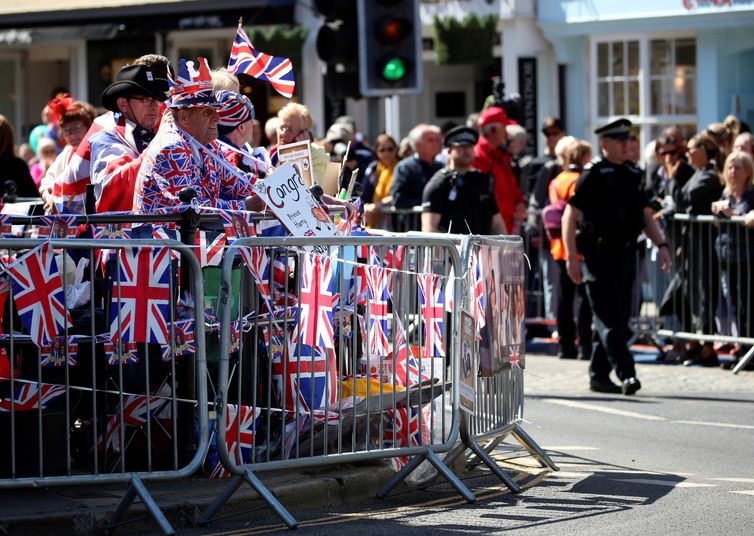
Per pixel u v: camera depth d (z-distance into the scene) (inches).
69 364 642.2
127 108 789.9
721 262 1282.0
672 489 737.6
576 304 1375.5
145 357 637.3
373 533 626.2
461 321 720.3
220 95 799.1
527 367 1306.6
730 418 1006.4
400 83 1382.9
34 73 2623.0
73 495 662.5
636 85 2126.0
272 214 703.1
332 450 707.4
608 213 1117.7
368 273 690.2
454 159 1147.9
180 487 680.4
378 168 1571.1
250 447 668.1
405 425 716.7
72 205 840.3
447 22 2208.4
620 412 1036.5
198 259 652.7
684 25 2053.4
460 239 732.7
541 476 775.1
